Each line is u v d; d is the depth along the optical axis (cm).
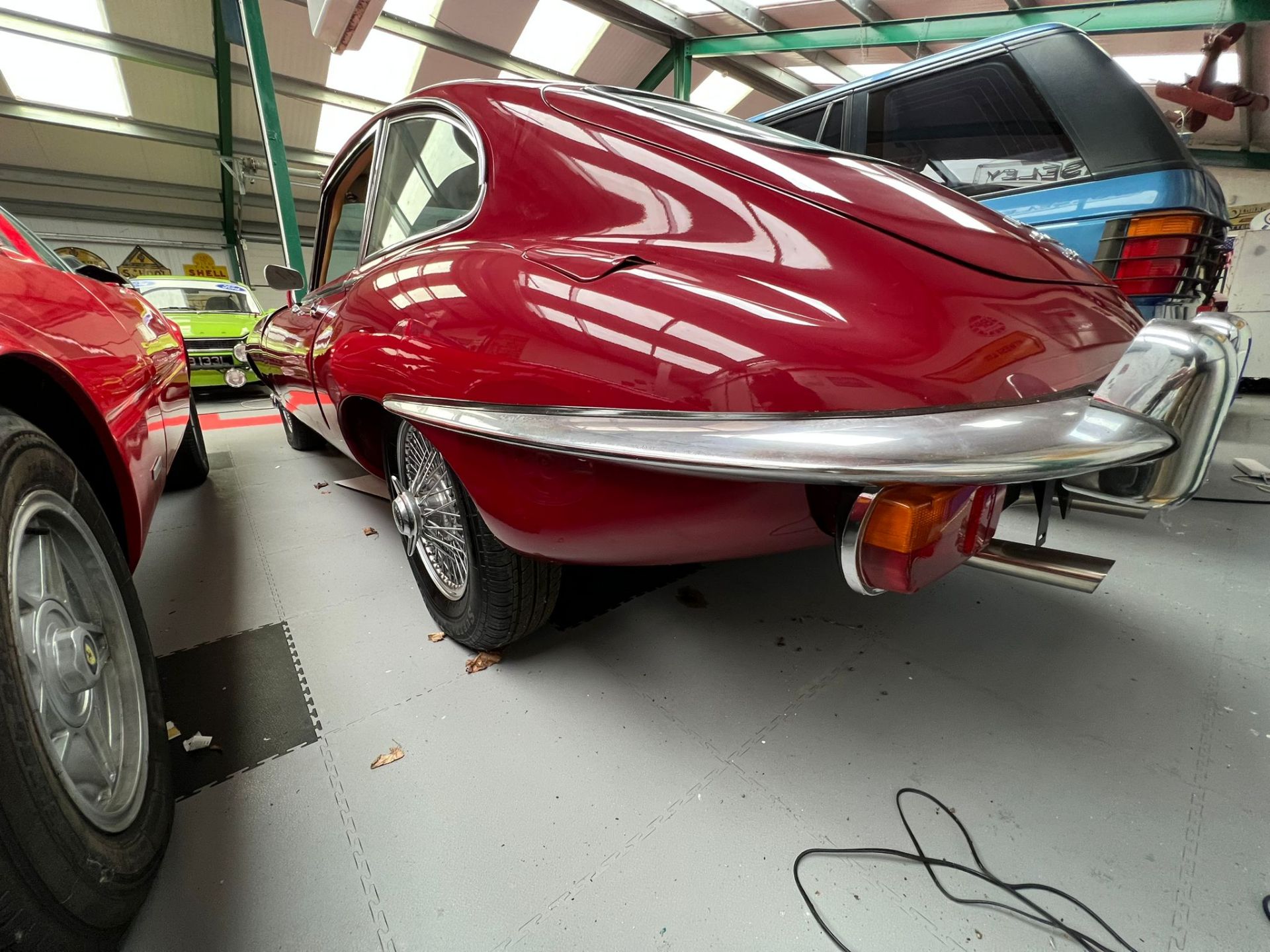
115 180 1281
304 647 143
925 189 107
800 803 97
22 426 71
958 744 109
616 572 179
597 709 120
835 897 82
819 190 90
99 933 65
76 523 79
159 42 955
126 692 84
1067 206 218
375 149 168
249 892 83
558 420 83
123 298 146
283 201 661
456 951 76
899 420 67
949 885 83
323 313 174
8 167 1166
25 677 63
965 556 80
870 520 68
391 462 154
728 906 81
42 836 59
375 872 86
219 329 604
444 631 145
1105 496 82
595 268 88
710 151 97
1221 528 207
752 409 71
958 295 79
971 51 246
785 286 78
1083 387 81
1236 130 873
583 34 924
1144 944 75
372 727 116
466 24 873
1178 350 64
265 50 629
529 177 108
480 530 116
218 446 393
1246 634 142
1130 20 555
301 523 232
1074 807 95
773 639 144
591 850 90
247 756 108
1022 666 132
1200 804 95
